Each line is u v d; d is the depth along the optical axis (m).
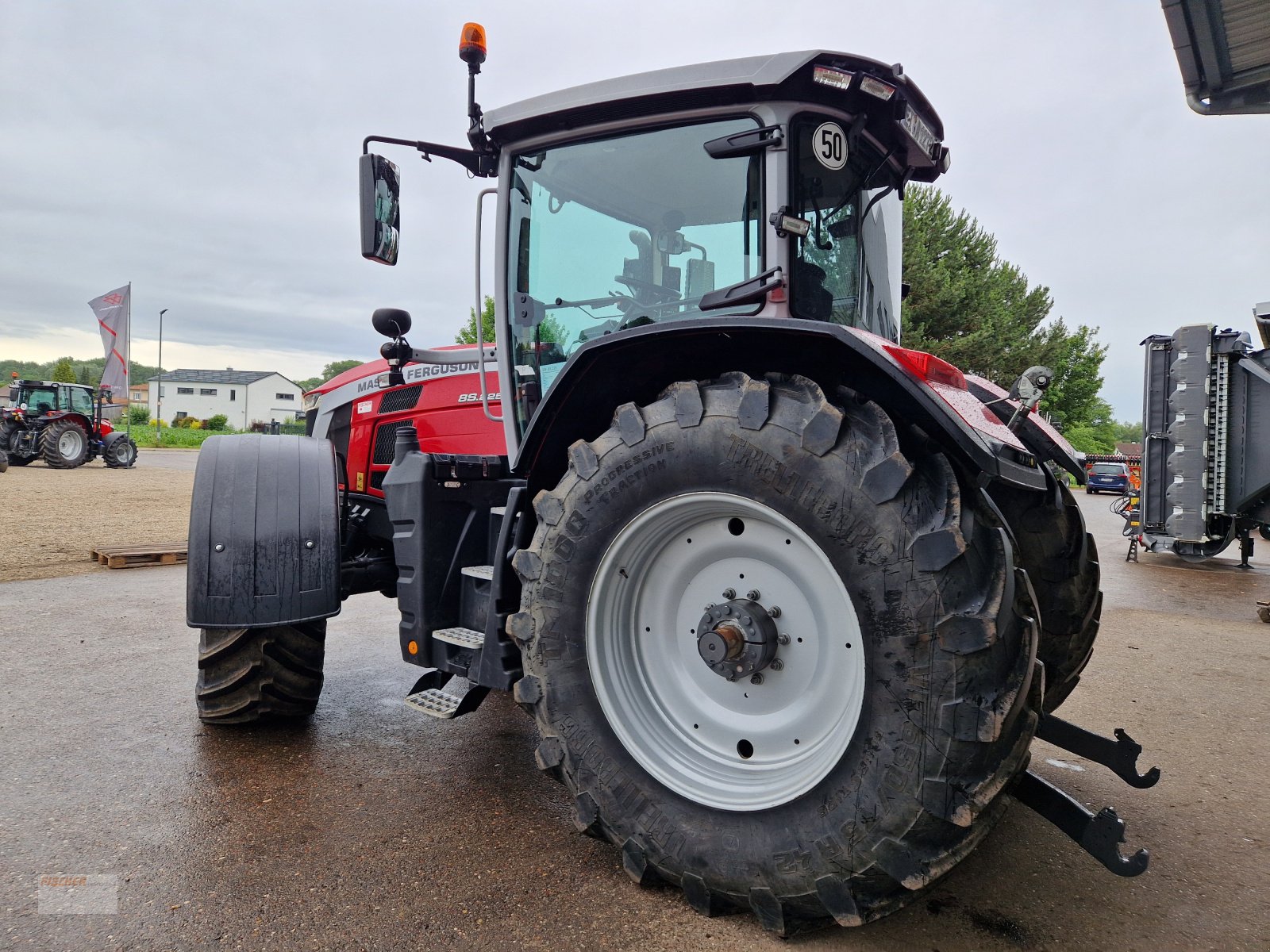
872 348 1.71
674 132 2.43
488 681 2.36
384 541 3.94
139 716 3.38
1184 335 7.98
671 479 1.91
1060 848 2.35
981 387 2.71
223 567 2.78
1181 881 2.17
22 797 2.58
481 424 3.60
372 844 2.28
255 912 1.93
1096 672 4.43
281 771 2.82
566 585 2.05
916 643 1.58
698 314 2.42
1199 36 4.44
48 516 10.61
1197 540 8.09
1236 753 3.19
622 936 1.84
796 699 1.91
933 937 1.86
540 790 2.68
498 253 2.80
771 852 1.73
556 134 2.59
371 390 3.90
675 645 2.11
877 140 2.52
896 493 1.63
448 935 1.84
